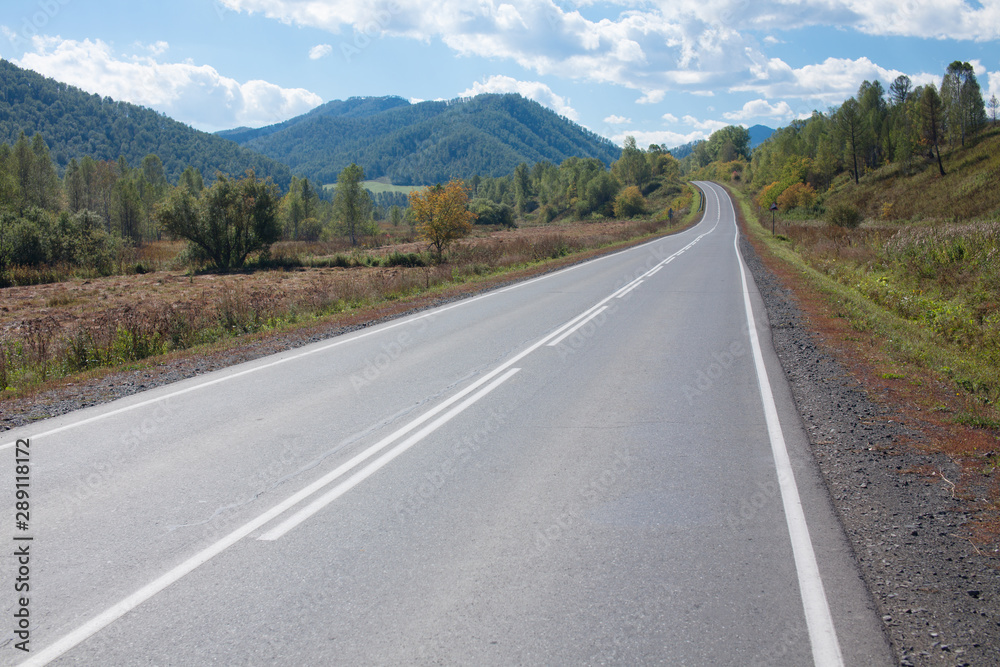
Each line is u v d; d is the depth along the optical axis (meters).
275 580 3.43
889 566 3.52
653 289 18.12
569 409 6.79
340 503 4.44
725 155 185.00
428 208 33.88
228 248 39.00
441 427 6.20
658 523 4.08
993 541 3.78
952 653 2.77
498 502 4.44
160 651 2.83
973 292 15.96
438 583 3.39
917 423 6.03
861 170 90.00
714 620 3.03
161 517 4.22
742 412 6.57
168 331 12.73
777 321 12.37
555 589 3.32
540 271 24.53
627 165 152.75
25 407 7.13
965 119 80.50
